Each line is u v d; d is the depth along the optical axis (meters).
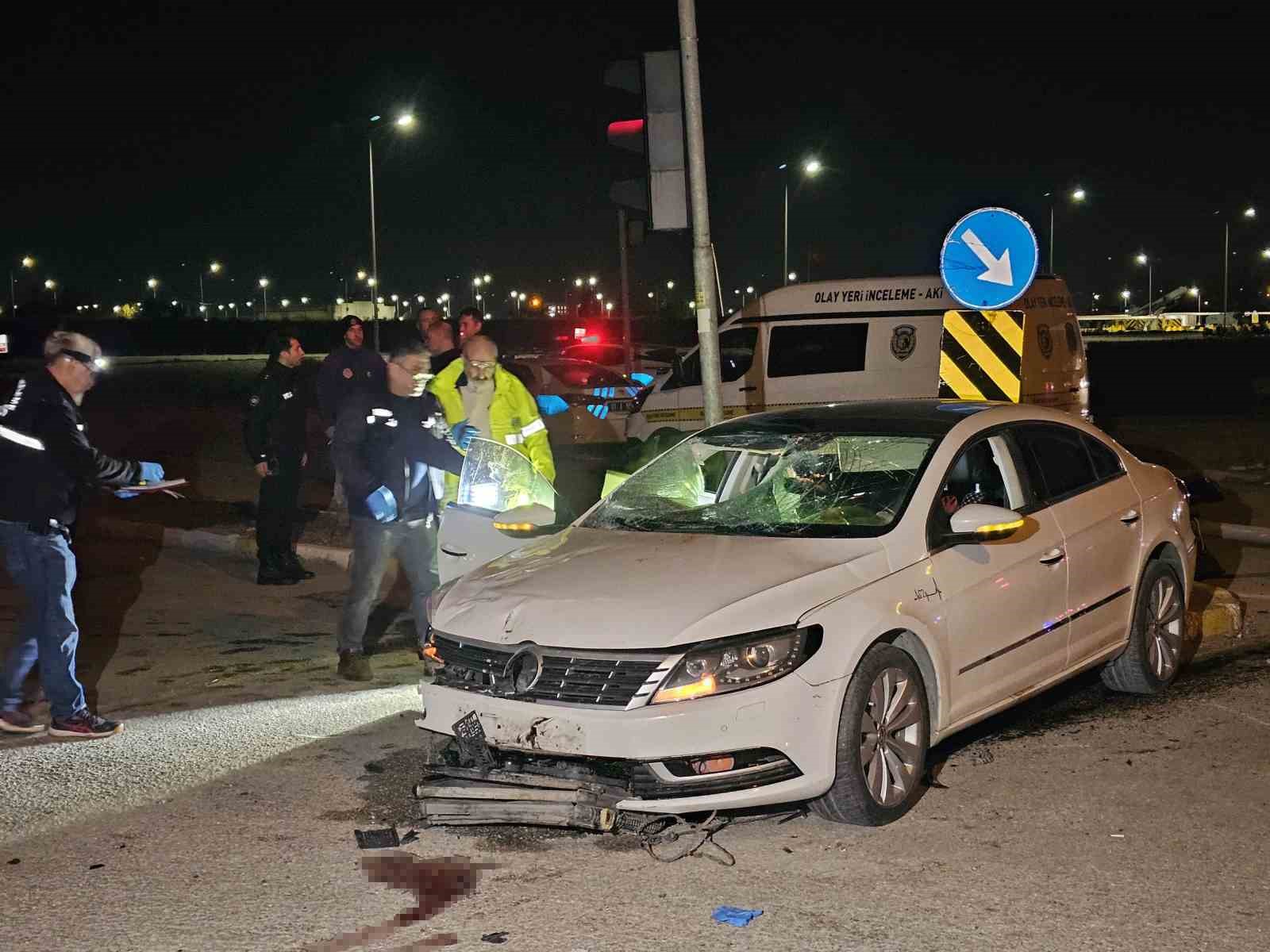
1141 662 6.81
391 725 6.68
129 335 99.44
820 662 4.88
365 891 4.61
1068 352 15.60
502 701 4.95
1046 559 6.02
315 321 111.44
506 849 5.00
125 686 7.59
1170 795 5.46
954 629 5.49
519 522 6.46
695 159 8.93
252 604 9.90
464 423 8.23
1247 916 4.28
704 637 4.79
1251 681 7.25
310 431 23.61
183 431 26.31
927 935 4.18
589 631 4.91
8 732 6.62
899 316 15.95
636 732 4.69
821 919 4.31
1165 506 7.00
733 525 5.85
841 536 5.50
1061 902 4.41
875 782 5.11
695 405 17.03
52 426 6.29
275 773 5.96
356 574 7.59
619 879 4.68
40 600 6.45
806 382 16.30
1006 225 9.48
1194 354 52.59
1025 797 5.47
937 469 5.75
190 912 4.46
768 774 4.81
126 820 5.37
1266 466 16.70
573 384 21.75
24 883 4.73
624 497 6.47
